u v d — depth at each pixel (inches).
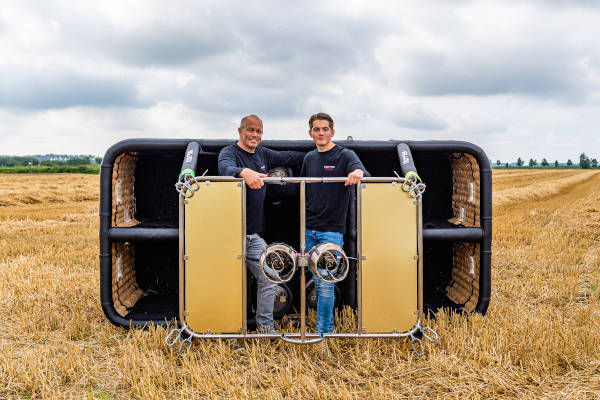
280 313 176.6
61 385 130.2
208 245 144.3
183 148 175.9
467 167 192.7
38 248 350.0
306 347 151.3
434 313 178.9
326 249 135.4
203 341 152.8
